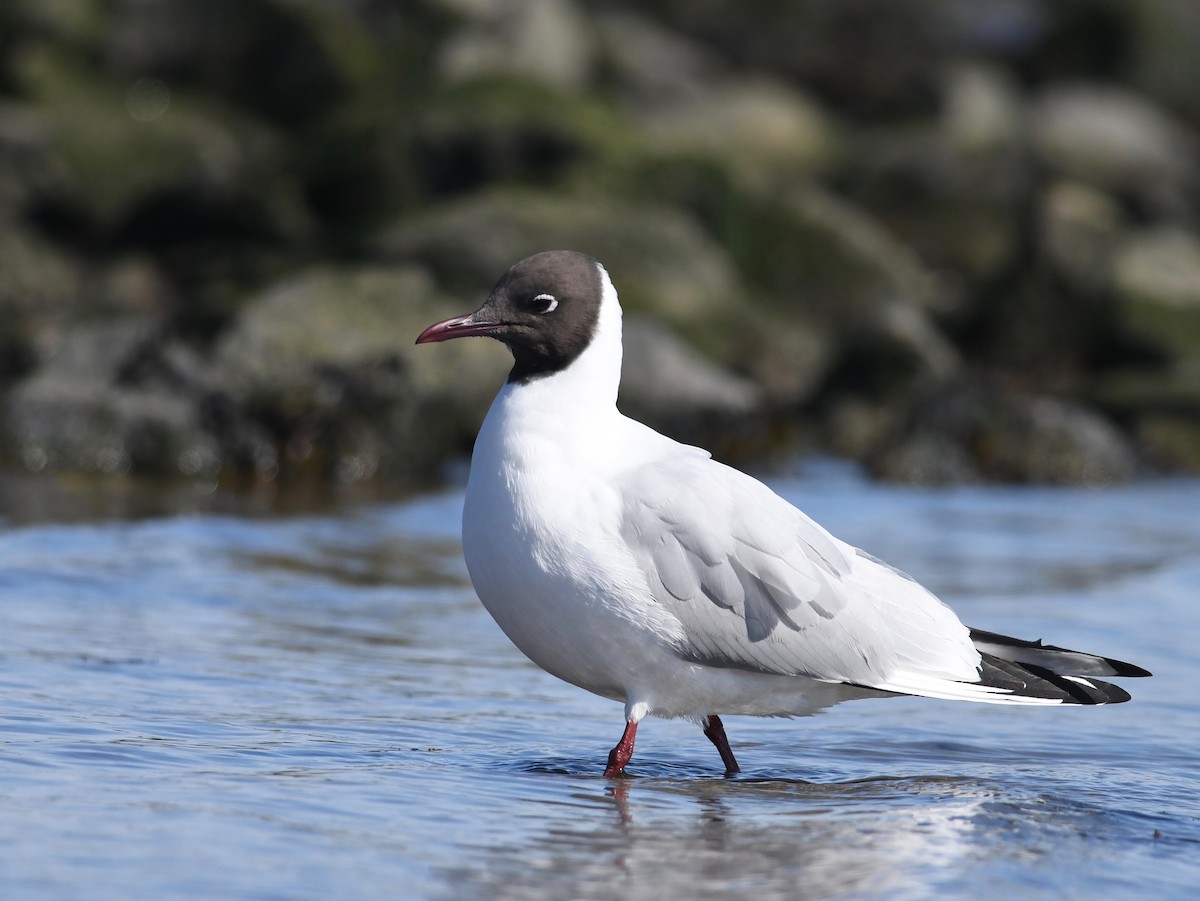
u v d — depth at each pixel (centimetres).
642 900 516
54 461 1581
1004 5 3941
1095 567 1294
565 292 704
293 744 697
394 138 2383
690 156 2416
